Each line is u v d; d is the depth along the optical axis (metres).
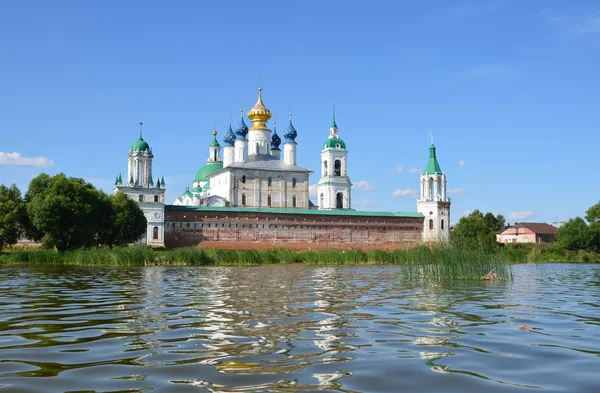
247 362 13.49
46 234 79.19
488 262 42.03
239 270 55.66
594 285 37.97
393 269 59.38
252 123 145.62
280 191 137.12
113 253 65.44
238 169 133.75
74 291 31.73
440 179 137.12
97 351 14.81
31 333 17.64
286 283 38.03
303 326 18.88
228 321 19.97
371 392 10.96
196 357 14.04
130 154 119.56
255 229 117.88
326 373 12.43
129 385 11.43
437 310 23.20
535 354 14.48
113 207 92.62
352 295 29.39
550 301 27.05
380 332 17.72
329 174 144.25
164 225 110.75
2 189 84.00
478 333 17.61
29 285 35.94
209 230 114.25
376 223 129.25
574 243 106.94
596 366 13.16
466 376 12.20
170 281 39.66
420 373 12.44
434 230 134.38
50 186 83.25
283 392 10.94
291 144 146.00
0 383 11.59
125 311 22.81
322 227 123.75
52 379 11.91
